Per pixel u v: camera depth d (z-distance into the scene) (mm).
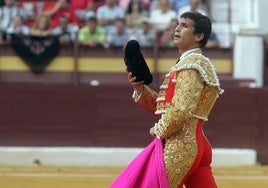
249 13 29781
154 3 29734
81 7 29641
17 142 26891
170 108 9992
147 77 10609
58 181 21062
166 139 10195
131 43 10352
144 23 28234
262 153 26812
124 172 10344
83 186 19953
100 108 26891
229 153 26547
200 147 10180
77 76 27953
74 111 26922
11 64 27953
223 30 29562
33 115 26938
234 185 20562
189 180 10484
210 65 10250
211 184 10484
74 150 26547
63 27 28156
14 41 27922
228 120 26844
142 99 10898
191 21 10352
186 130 10164
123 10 29359
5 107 26906
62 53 27969
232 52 28219
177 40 10438
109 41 28266
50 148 26703
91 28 28188
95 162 26500
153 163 10148
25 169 24594
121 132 26828
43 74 27984
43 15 28453
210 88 10250
